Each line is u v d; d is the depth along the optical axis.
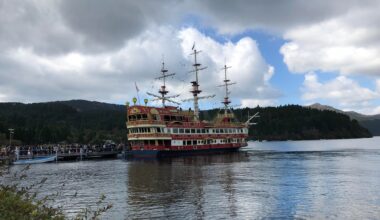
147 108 98.56
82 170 66.31
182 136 104.50
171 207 32.94
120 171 63.72
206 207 32.88
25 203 14.30
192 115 113.38
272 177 52.69
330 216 29.42
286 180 49.31
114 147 110.75
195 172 59.91
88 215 30.05
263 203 34.31
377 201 34.78
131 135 102.31
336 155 103.25
